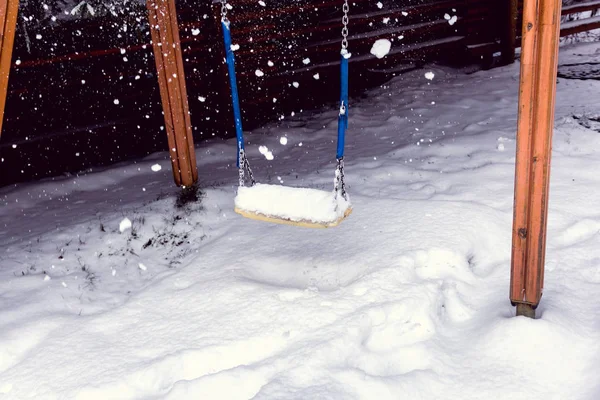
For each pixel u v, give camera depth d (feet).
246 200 9.87
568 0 27.40
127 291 11.27
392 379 8.46
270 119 22.61
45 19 21.16
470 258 11.05
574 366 8.59
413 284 10.07
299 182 15.06
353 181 14.69
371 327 9.35
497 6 24.77
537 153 8.69
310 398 8.14
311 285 10.66
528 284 9.15
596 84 20.06
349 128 20.11
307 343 9.03
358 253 11.12
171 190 15.78
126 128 21.53
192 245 12.51
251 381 8.63
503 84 22.13
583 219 11.75
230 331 9.58
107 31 22.26
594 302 9.64
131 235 12.98
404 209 12.39
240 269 11.18
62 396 8.84
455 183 13.83
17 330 10.15
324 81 24.68
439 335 9.39
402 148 16.65
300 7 23.34
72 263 12.28
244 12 22.39
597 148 14.84
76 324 10.25
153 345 9.57
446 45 25.22
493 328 9.19
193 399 8.52
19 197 17.01
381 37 25.02
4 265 12.42
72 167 19.95
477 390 8.43
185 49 21.53
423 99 21.89
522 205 8.93
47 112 21.62
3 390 9.10
